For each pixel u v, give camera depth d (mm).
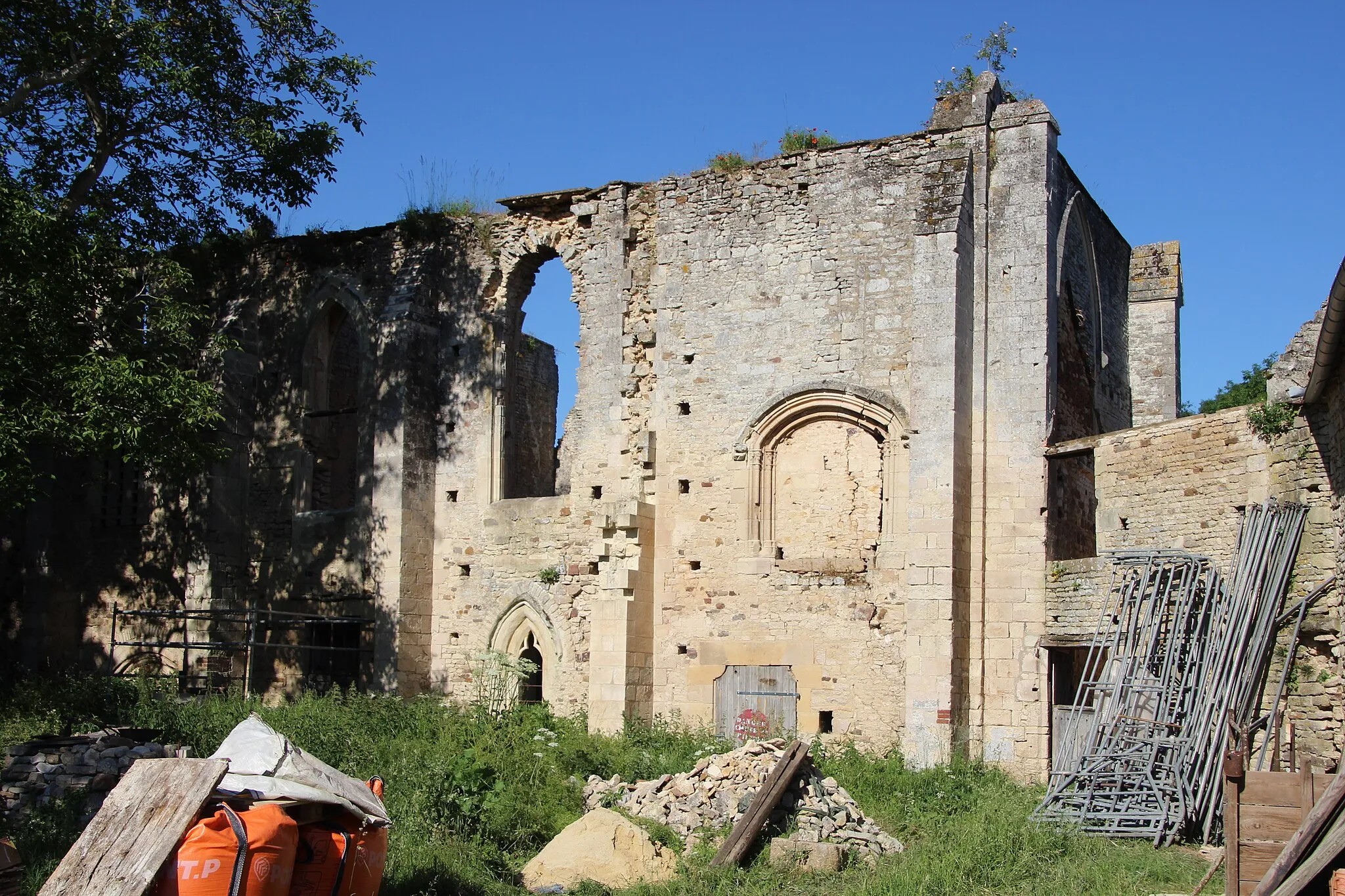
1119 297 28641
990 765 21891
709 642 24219
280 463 29344
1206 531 20078
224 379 29422
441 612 27156
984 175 23484
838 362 23875
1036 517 22469
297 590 28406
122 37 23547
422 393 27688
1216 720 18031
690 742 22844
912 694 21984
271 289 30297
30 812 16188
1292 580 18531
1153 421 28672
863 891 14859
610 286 26156
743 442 24438
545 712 24203
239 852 10680
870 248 23953
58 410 22312
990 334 23156
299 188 26328
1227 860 11859
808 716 23250
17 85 23797
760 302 24734
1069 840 17156
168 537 29750
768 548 24062
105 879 10578
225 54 25047
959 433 22578
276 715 21891
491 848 16453
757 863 16312
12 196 21141
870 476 23781
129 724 21062
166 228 26141
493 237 27703
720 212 25312
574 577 25672
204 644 25938
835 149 24484
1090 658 19812
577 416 26188
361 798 12305
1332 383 17734
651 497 25047
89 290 23109
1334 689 17750
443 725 22453
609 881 15875
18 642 30516
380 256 28969
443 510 27516
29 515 30812
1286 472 19047
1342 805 11211
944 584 22031
